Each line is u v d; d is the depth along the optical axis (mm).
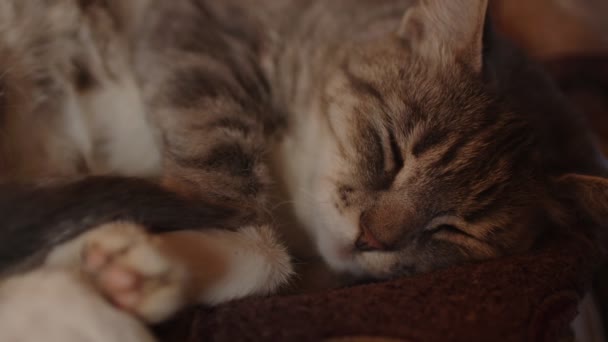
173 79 452
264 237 426
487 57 452
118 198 391
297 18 485
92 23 465
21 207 381
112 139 468
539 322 395
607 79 636
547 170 453
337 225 445
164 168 437
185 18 469
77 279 370
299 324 383
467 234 441
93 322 365
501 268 417
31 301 366
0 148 433
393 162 440
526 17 649
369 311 387
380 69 458
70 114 459
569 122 489
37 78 452
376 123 447
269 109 468
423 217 433
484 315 389
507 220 443
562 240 451
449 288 402
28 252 377
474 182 437
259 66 470
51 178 401
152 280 371
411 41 461
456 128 439
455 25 446
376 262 440
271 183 454
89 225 382
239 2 483
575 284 426
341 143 451
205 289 399
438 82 445
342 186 445
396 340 377
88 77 463
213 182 431
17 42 448
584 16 647
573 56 640
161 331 385
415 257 439
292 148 468
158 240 380
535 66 508
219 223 416
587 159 474
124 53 471
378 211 434
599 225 455
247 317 389
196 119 442
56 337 364
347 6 499
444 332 381
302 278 452
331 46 479
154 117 449
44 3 452
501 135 445
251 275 412
